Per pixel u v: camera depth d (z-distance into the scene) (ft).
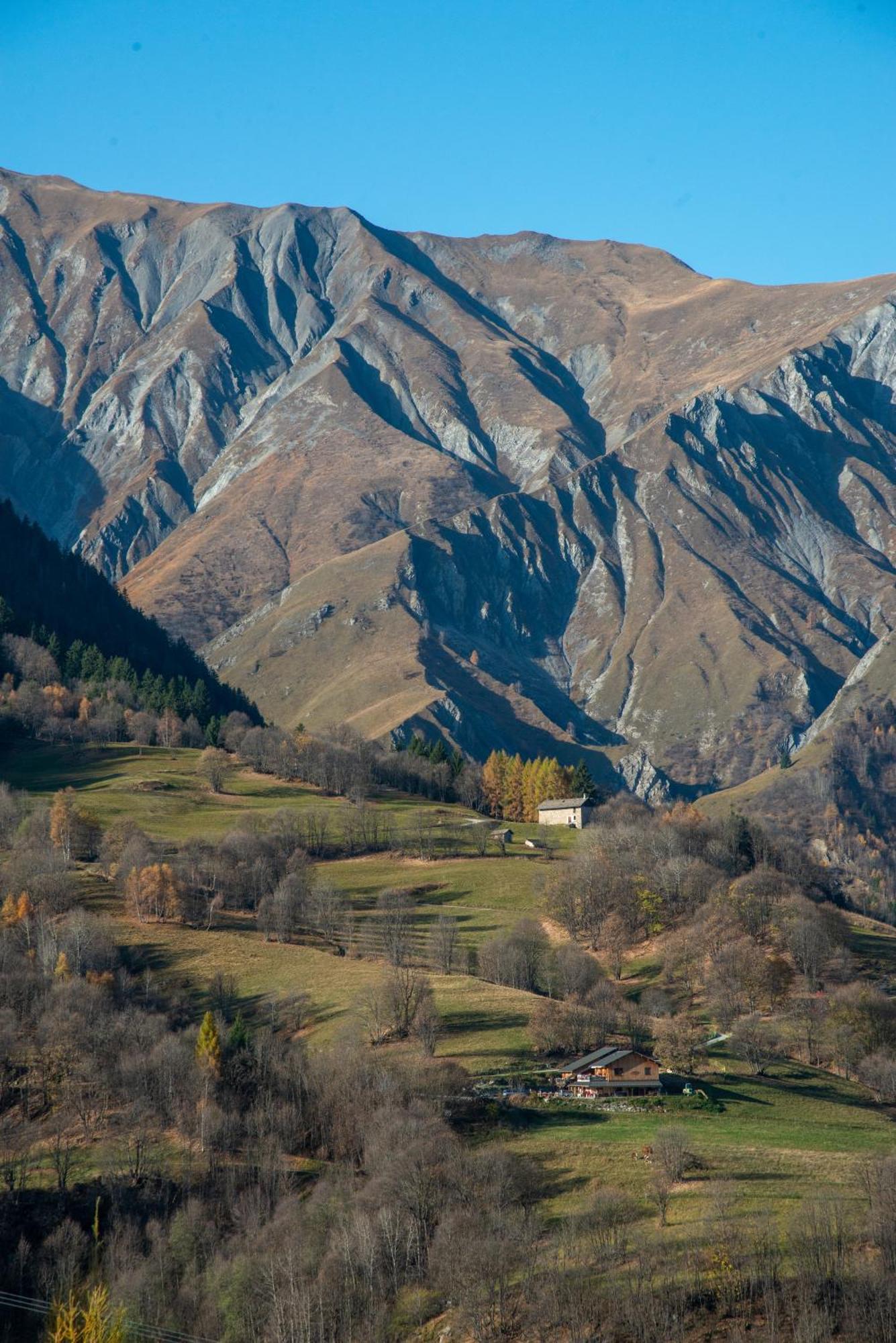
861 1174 439.63
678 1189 442.91
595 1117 526.98
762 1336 359.25
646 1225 421.59
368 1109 522.47
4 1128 552.82
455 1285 406.82
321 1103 536.42
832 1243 388.57
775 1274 380.78
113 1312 422.82
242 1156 515.50
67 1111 558.97
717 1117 528.22
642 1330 370.94
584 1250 411.95
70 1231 476.13
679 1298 378.53
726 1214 416.87
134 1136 532.73
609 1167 467.52
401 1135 483.92
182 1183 502.79
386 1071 547.90
